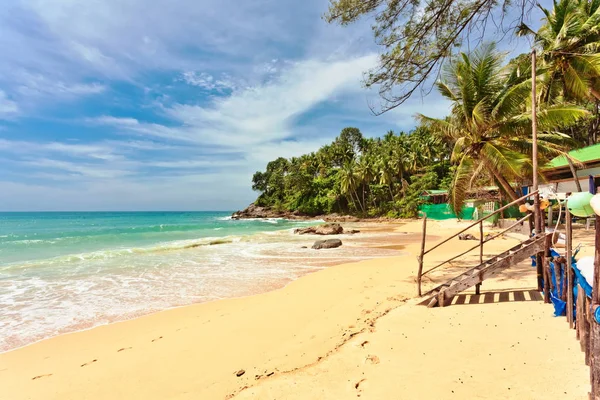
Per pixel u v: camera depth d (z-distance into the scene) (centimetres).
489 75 1404
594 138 2755
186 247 1978
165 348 568
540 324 529
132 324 704
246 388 412
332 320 651
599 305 259
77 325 703
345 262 1427
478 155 1534
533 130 873
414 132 6700
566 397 334
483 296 720
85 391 443
